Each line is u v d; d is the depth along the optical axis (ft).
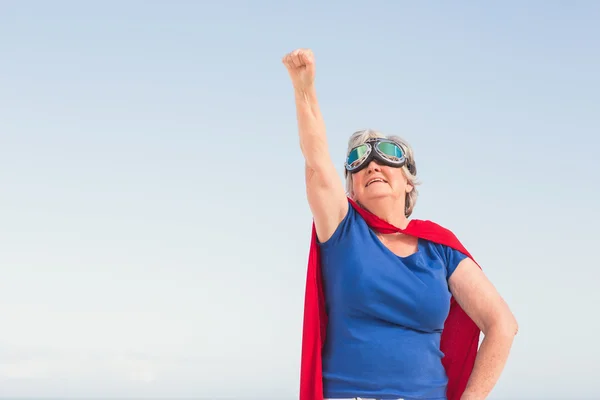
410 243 12.49
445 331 12.78
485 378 11.89
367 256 11.76
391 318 11.54
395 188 12.67
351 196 13.14
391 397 11.16
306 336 11.73
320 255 12.19
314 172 11.87
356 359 11.40
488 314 12.09
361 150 12.75
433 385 11.60
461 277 12.36
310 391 11.57
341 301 11.71
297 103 11.72
